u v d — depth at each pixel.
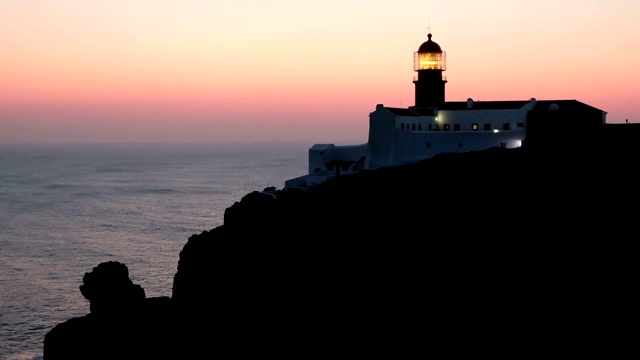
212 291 126.31
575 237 112.00
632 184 127.06
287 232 132.25
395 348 99.38
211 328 118.81
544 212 120.88
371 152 199.00
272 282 121.00
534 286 102.88
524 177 137.38
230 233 136.75
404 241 120.81
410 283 110.25
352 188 147.00
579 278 102.50
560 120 171.25
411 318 103.50
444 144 193.38
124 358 118.50
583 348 90.38
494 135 191.12
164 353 117.25
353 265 117.94
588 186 128.62
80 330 124.44
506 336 95.38
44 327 171.25
